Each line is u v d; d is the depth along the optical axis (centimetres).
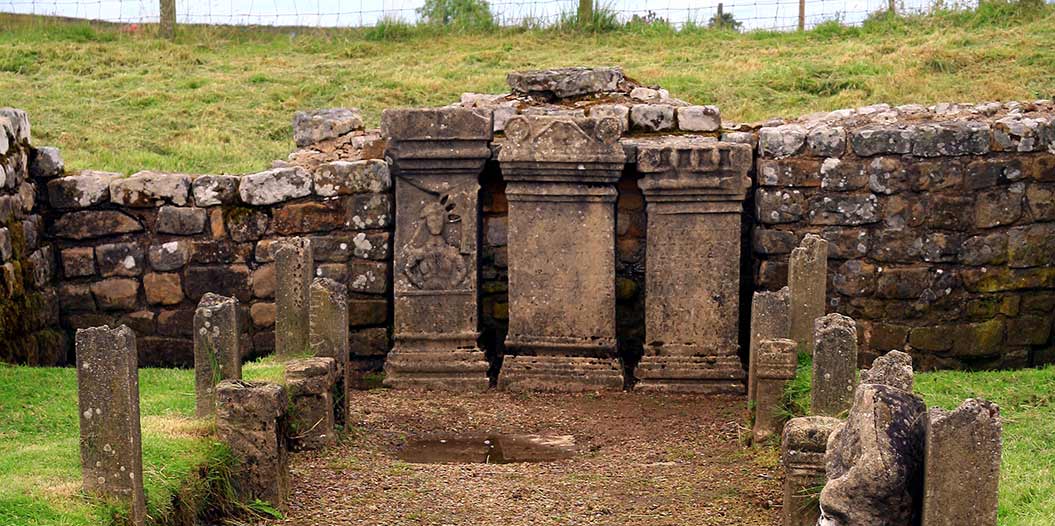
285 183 1238
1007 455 812
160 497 672
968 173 1219
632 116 1280
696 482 842
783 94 1794
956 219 1221
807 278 1024
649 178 1200
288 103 1812
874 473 499
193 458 730
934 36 2012
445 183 1212
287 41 2241
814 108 1716
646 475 869
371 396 1166
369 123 1719
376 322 1249
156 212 1245
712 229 1205
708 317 1210
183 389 993
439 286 1218
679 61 2014
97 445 640
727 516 762
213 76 1939
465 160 1208
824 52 2008
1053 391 998
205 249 1246
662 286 1210
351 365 1250
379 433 1016
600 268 1209
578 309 1212
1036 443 842
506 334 1274
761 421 909
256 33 2300
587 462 921
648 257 1210
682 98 1762
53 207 1241
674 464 905
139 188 1241
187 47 2128
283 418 781
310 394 924
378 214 1238
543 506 788
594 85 1340
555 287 1211
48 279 1227
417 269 1218
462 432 1035
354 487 828
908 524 507
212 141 1647
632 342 1268
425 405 1130
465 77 1930
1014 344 1241
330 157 1297
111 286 1248
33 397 939
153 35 2186
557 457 950
